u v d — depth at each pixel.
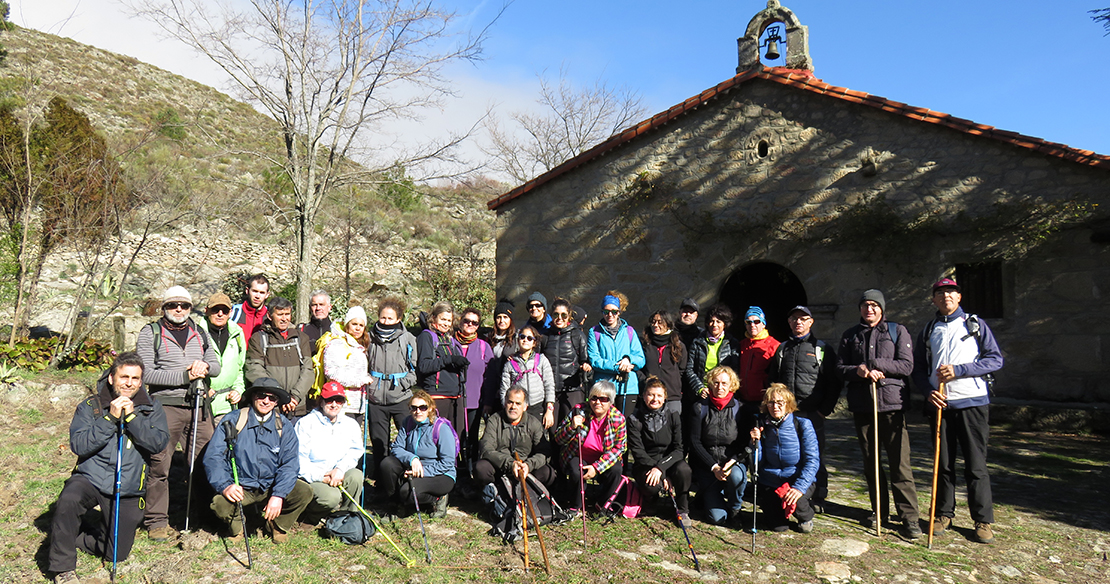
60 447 6.30
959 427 4.81
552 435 5.49
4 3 12.47
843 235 9.30
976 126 8.70
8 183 9.48
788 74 9.66
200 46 11.12
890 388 4.82
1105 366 8.21
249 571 3.98
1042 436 7.99
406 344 5.61
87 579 3.86
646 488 5.05
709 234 10.02
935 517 4.98
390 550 4.38
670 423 5.03
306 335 5.38
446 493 4.98
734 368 5.54
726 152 10.04
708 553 4.46
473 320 5.91
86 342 9.52
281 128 12.13
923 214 8.99
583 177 10.73
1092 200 8.23
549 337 5.95
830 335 9.41
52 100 12.33
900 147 9.15
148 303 12.70
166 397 4.64
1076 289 8.36
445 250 23.88
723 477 4.89
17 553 4.16
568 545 4.54
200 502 4.95
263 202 15.30
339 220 19.11
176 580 3.85
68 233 9.79
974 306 8.98
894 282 9.14
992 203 8.70
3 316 10.60
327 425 4.72
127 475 4.05
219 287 15.11
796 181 9.66
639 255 10.40
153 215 12.55
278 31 11.52
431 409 5.05
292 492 4.46
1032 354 8.57
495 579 4.00
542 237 10.90
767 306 13.36
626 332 5.88
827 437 8.22
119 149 13.74
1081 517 5.25
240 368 5.12
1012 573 4.23
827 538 4.75
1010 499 5.70
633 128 10.37
